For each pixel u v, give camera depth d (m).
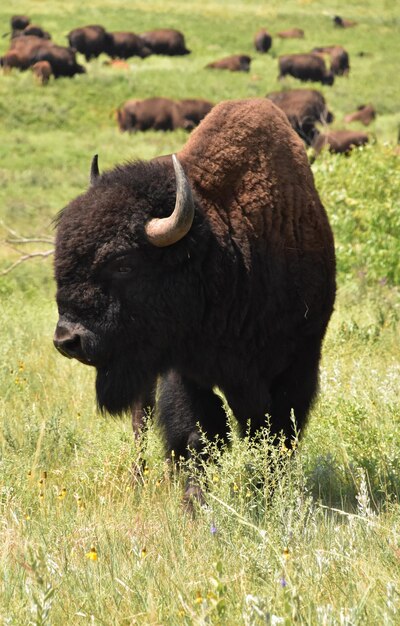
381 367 31.58
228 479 18.12
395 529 16.45
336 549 16.05
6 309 42.25
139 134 114.19
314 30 188.88
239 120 21.94
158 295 20.08
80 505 19.22
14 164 93.62
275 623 12.06
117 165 21.17
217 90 135.00
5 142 101.56
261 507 17.95
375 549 15.95
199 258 20.33
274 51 173.50
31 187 85.44
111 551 16.09
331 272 23.06
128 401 20.72
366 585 14.05
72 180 88.12
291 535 16.31
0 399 27.81
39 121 112.00
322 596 13.91
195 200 20.59
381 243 47.00
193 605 13.35
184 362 21.20
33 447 23.52
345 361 31.97
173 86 133.75
